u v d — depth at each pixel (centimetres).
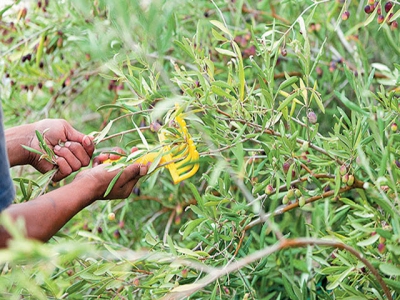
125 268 127
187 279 137
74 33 187
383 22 148
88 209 194
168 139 133
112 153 137
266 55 138
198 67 141
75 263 152
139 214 217
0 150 106
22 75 227
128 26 110
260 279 185
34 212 112
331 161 137
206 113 133
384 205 112
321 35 204
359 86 131
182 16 205
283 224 176
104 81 237
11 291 125
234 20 214
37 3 211
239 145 122
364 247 131
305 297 141
